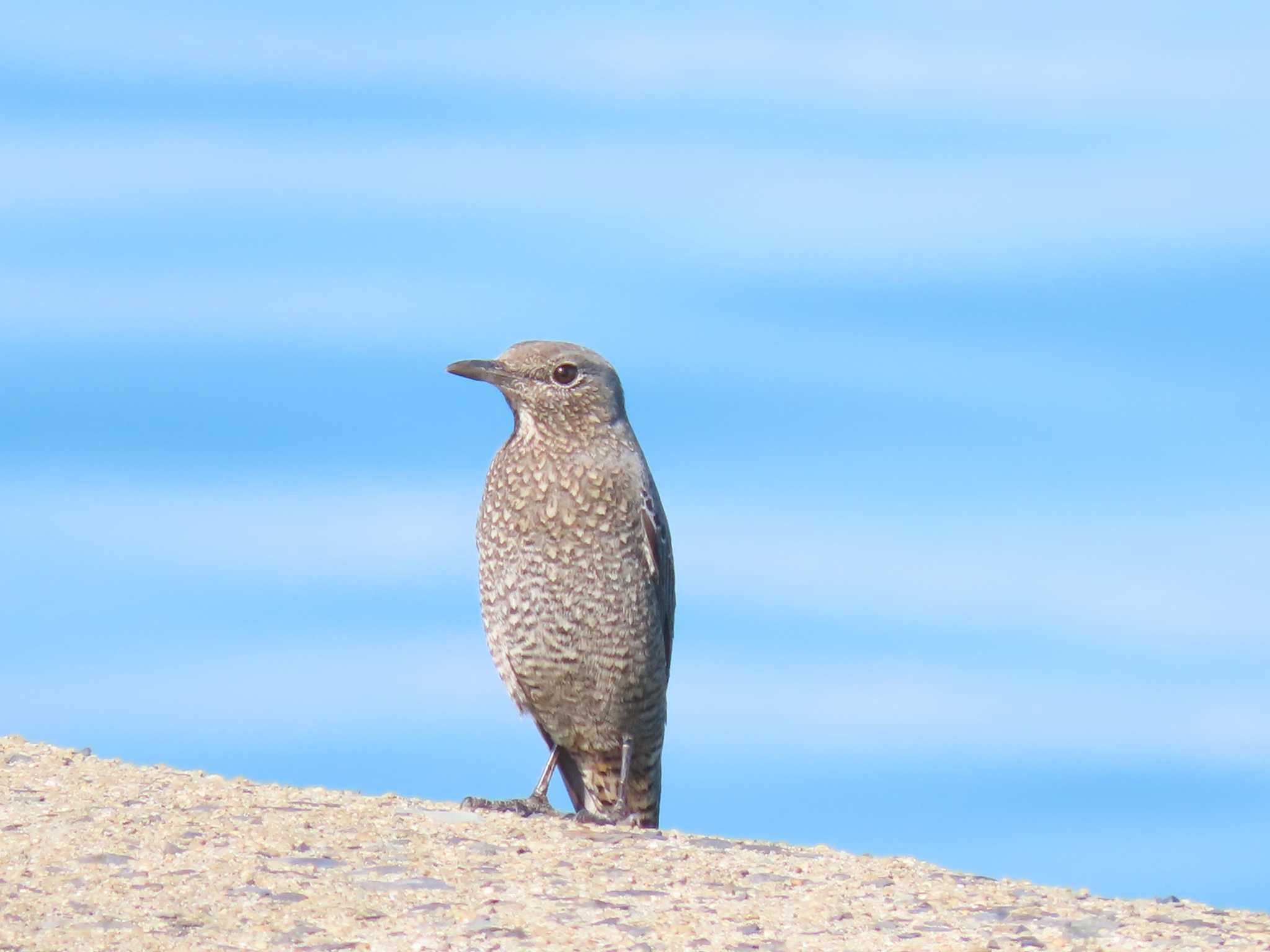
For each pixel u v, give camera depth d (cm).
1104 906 1215
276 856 1253
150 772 1512
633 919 1132
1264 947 1096
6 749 1570
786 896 1211
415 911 1132
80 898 1134
